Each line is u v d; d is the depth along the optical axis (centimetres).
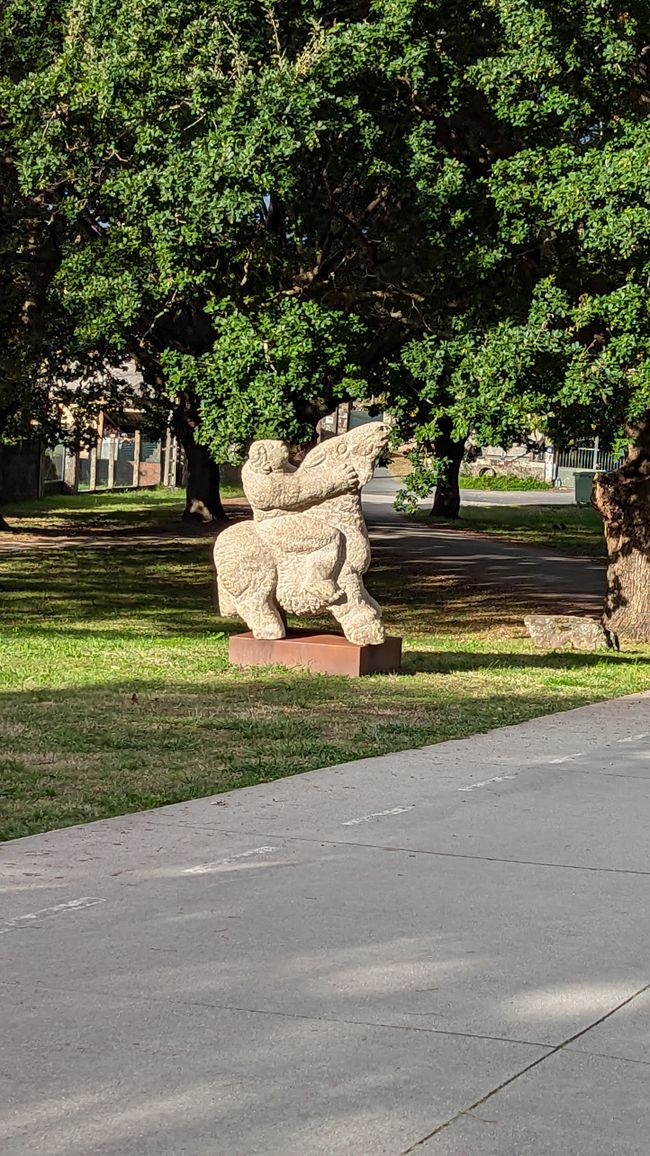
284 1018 519
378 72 1599
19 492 4619
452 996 545
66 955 585
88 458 5606
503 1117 442
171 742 1067
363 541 1498
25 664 1492
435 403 1766
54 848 759
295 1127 432
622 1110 448
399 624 2161
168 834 795
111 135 1681
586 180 1512
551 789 952
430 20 1636
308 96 1498
